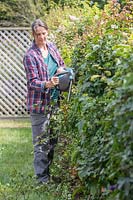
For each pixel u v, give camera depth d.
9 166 7.63
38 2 15.23
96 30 6.11
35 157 6.30
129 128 3.15
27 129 11.29
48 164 6.29
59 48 8.88
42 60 6.28
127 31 5.92
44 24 6.32
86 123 4.40
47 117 6.23
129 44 4.82
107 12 6.77
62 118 5.78
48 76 6.29
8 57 12.80
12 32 12.79
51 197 5.64
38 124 6.27
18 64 12.81
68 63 6.80
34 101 6.23
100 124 4.16
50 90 6.25
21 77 12.80
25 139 9.96
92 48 5.29
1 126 11.81
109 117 3.71
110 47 5.05
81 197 5.12
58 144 6.21
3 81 12.84
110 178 3.53
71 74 5.98
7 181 6.59
